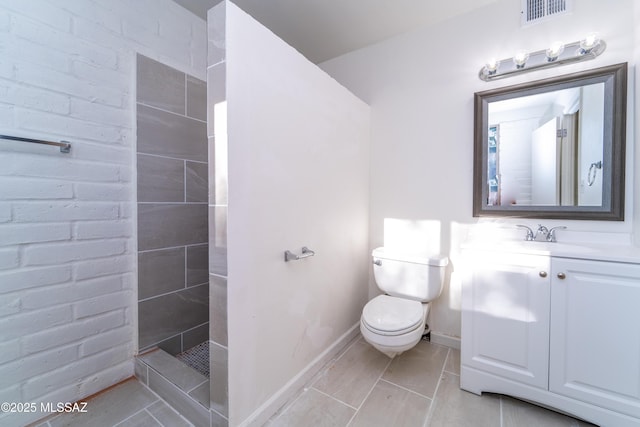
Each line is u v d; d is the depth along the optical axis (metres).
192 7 1.90
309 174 1.64
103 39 1.51
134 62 1.63
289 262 1.50
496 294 1.48
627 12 1.50
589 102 1.57
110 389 1.55
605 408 1.26
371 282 2.35
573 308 1.31
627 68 1.49
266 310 1.36
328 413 1.40
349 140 2.04
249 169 1.24
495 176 1.83
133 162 1.64
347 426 1.33
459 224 1.98
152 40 1.72
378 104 2.29
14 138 1.17
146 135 1.68
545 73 1.69
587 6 1.58
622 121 1.49
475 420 1.36
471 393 1.55
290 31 2.13
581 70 1.60
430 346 2.04
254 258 1.28
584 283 1.29
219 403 1.20
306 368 1.64
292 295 1.53
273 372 1.41
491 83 1.86
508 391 1.46
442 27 2.01
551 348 1.36
